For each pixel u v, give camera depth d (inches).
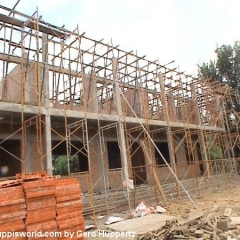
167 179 782.5
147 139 716.0
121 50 676.7
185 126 807.1
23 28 528.1
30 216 269.7
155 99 861.8
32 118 473.1
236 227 319.9
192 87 913.5
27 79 544.7
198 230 311.4
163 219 397.4
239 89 1165.7
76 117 538.0
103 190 628.4
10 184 277.6
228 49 1211.2
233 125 1073.5
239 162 1027.9
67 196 303.9
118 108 629.3
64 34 581.3
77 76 636.7
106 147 696.4
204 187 727.1
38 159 559.2
